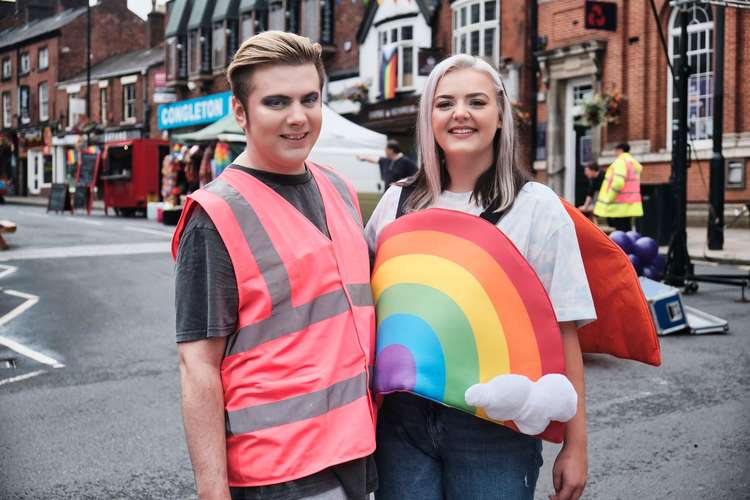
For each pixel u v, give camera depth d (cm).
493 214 197
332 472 168
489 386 178
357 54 2419
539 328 184
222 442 166
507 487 191
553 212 195
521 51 1944
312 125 177
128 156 2606
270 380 166
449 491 196
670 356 603
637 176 1196
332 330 172
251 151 179
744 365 573
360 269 186
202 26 3086
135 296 913
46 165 4359
